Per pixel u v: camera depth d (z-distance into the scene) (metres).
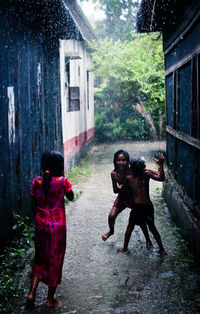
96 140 20.48
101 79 19.22
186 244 5.07
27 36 6.18
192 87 4.86
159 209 7.25
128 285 4.05
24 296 3.88
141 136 20.30
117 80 18.23
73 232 6.03
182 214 5.56
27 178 6.12
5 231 4.83
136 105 21.22
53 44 8.53
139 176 4.81
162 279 4.16
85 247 5.30
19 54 5.69
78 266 4.64
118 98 20.41
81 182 10.20
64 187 3.83
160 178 4.82
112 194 8.73
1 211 4.69
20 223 5.37
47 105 7.79
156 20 6.86
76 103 11.46
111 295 3.85
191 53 4.95
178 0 5.59
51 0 5.76
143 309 3.54
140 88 15.65
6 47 5.01
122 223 6.49
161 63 13.92
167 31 7.23
